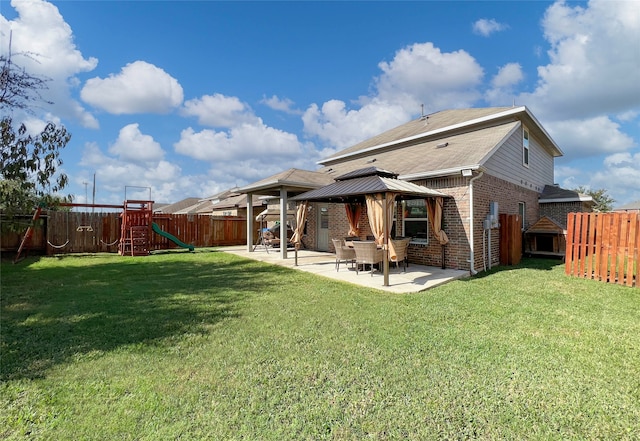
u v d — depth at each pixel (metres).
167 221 19.36
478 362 3.86
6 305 6.30
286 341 4.52
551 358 3.97
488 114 15.56
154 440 2.54
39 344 4.38
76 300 6.70
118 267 11.40
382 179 9.02
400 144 18.84
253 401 3.07
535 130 16.45
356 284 8.30
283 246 13.55
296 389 3.28
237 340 4.56
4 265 11.92
